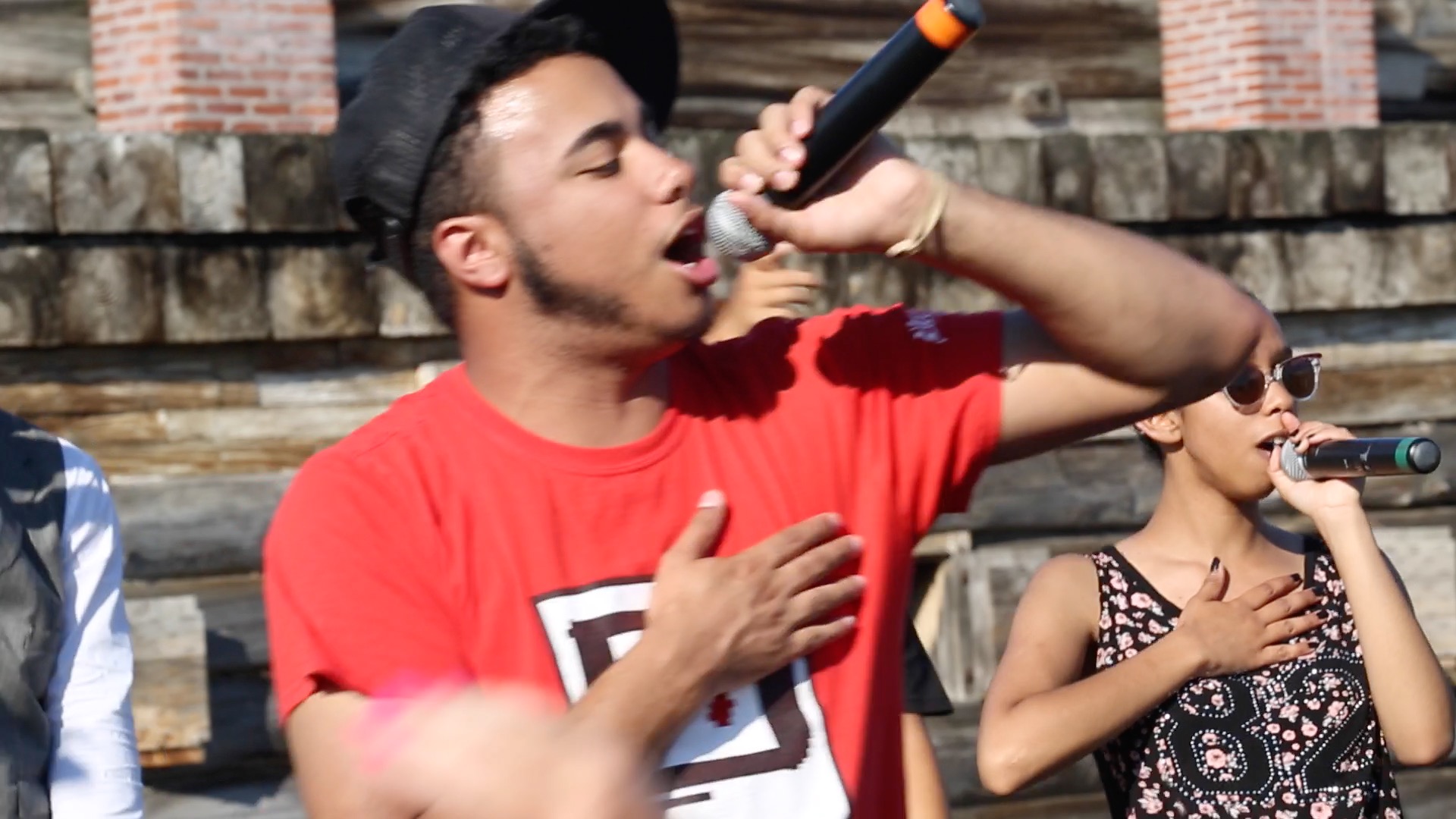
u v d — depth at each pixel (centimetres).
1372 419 728
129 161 579
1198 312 196
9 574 256
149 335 586
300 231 598
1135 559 341
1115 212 684
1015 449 210
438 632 181
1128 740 322
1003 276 190
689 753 182
